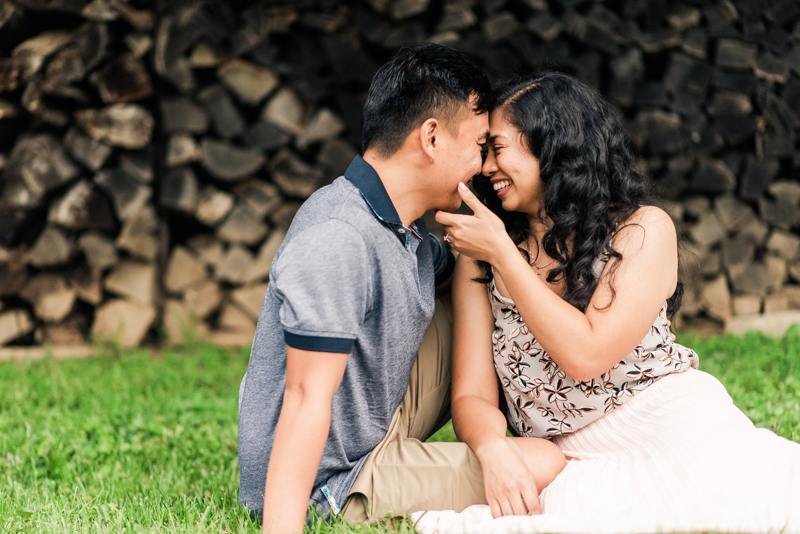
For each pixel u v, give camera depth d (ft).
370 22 15.46
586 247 6.00
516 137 6.14
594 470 5.68
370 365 5.71
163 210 15.33
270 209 15.67
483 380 6.49
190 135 15.02
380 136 5.71
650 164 15.80
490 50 15.34
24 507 6.42
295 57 15.62
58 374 12.39
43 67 14.06
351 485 5.89
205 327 15.67
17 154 14.24
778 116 15.80
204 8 14.78
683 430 5.57
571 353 5.63
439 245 7.06
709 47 15.98
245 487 5.97
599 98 6.37
